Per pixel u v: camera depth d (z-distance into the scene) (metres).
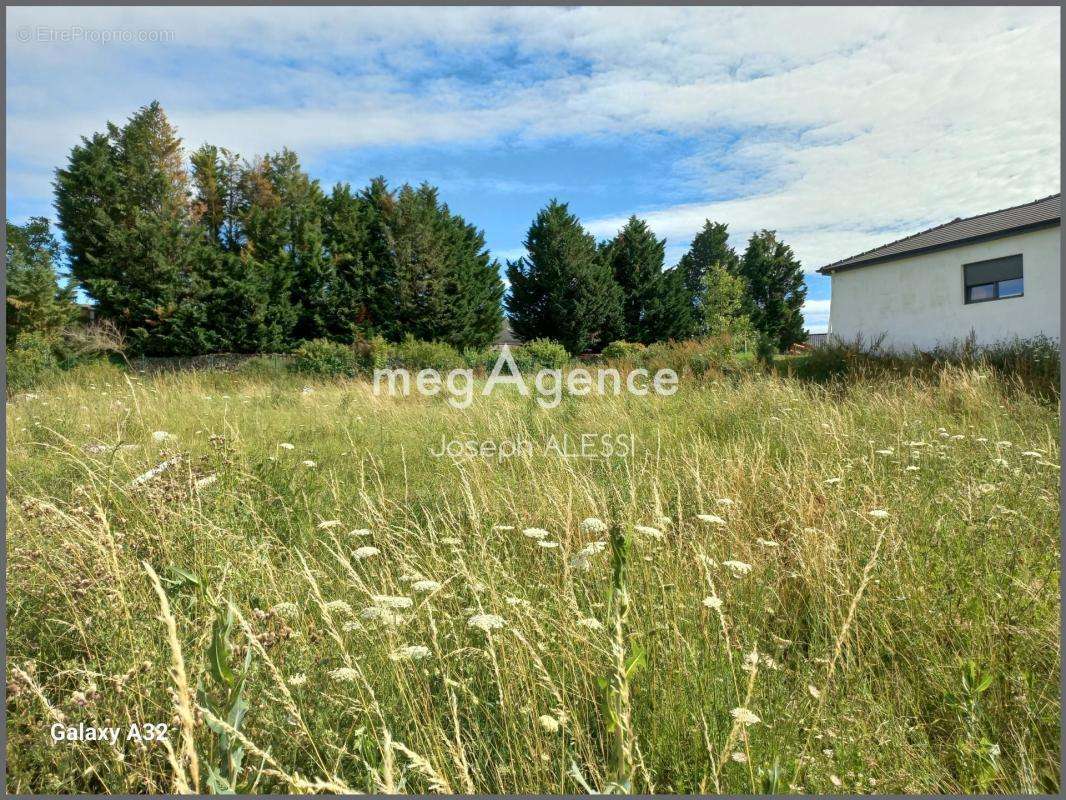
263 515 3.41
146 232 21.97
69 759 1.70
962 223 16.33
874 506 3.20
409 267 26.31
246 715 1.69
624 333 29.48
